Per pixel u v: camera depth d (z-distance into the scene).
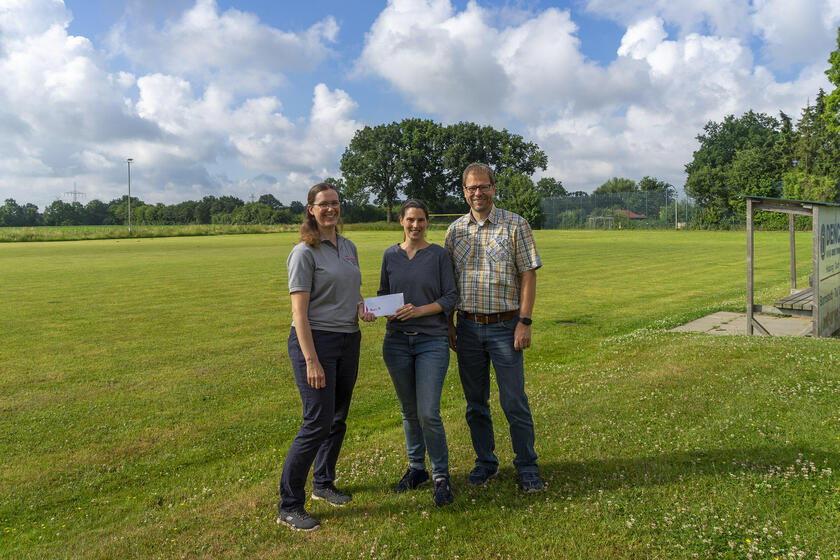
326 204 2.98
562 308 11.38
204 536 2.87
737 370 5.44
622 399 4.81
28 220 131.62
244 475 3.87
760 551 2.45
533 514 2.90
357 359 3.23
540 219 66.44
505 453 3.82
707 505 2.87
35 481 3.95
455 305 3.25
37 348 8.11
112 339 8.71
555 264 21.20
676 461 3.45
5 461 4.29
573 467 3.48
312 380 2.88
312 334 3.00
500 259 3.18
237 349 8.05
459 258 3.30
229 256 27.30
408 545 2.66
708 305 11.37
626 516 2.82
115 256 27.77
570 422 4.34
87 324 9.94
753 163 54.50
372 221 83.62
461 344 3.32
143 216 128.00
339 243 3.16
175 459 4.32
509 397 3.20
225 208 127.62
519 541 2.63
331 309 3.04
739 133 77.56
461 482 3.37
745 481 3.11
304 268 2.93
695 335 7.61
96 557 2.72
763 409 4.28
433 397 3.09
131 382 6.43
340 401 3.25
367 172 80.00
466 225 3.31
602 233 52.72
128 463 4.25
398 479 3.50
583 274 17.70
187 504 3.41
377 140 81.50
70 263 23.39
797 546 2.47
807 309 7.59
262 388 6.20
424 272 3.20
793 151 53.69
